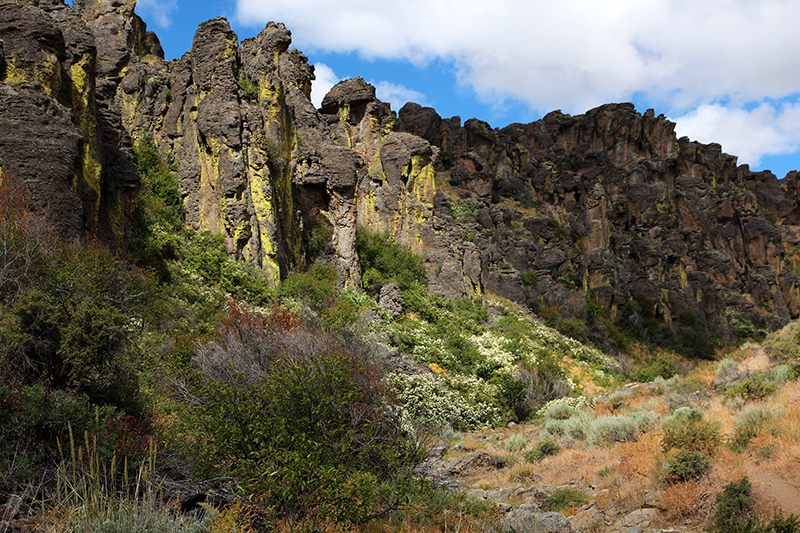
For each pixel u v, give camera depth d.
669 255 90.81
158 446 9.38
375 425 10.62
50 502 7.14
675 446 11.65
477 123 91.50
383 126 48.47
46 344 10.58
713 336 81.19
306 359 11.75
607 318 69.12
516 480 14.15
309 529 7.04
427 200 46.97
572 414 22.61
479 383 28.08
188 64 34.72
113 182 23.56
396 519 8.95
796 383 14.75
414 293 39.09
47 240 13.38
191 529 6.50
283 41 36.91
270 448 7.75
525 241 70.56
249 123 31.11
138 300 14.88
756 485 9.23
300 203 37.56
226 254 28.27
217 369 12.78
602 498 10.88
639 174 102.00
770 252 107.75
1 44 18.81
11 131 17.48
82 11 37.69
